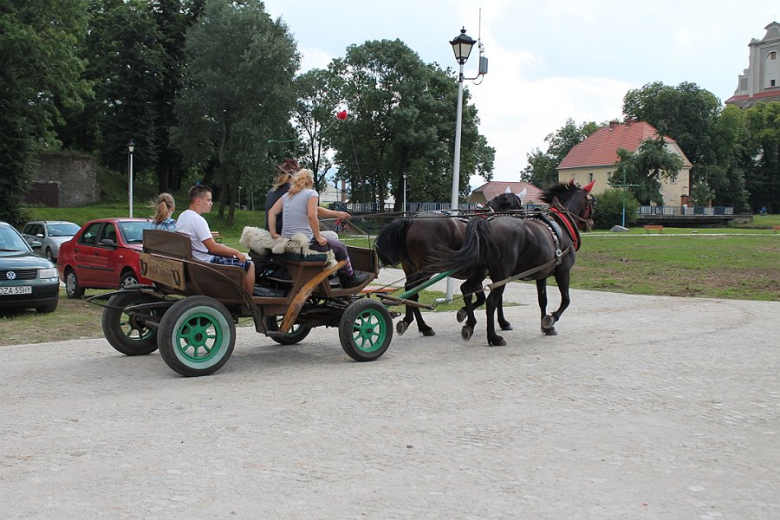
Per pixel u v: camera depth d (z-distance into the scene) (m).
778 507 4.20
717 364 8.41
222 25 48.91
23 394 6.81
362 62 58.03
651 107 85.81
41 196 54.34
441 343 9.95
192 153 52.34
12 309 12.96
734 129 87.38
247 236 8.27
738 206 92.31
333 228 10.69
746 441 5.47
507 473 4.70
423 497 4.27
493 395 6.85
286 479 4.55
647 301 15.27
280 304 8.09
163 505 4.12
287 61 49.25
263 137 49.94
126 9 57.53
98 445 5.22
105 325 8.64
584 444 5.35
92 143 64.38
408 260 10.07
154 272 8.04
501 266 9.62
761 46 121.00
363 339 8.61
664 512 4.10
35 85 37.47
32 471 4.68
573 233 10.82
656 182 74.38
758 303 14.85
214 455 5.01
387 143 61.72
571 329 11.27
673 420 6.04
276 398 6.64
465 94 61.12
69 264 14.99
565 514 4.05
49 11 36.22
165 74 59.91
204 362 7.57
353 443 5.31
